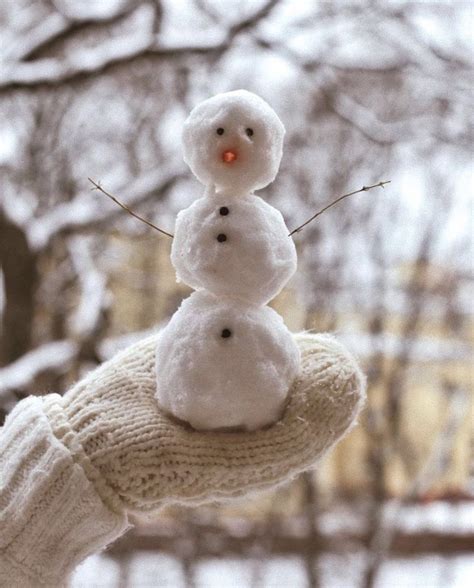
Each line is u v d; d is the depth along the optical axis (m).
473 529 4.15
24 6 2.85
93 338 2.52
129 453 0.91
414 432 4.49
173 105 3.23
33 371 2.37
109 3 2.67
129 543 3.49
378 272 4.00
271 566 3.97
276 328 0.90
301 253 3.81
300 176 3.69
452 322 4.22
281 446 0.90
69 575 0.94
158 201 2.90
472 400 4.36
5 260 2.52
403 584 4.04
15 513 0.92
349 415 0.92
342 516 4.10
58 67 2.51
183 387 0.89
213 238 0.89
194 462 0.90
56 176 3.18
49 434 0.92
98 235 2.96
